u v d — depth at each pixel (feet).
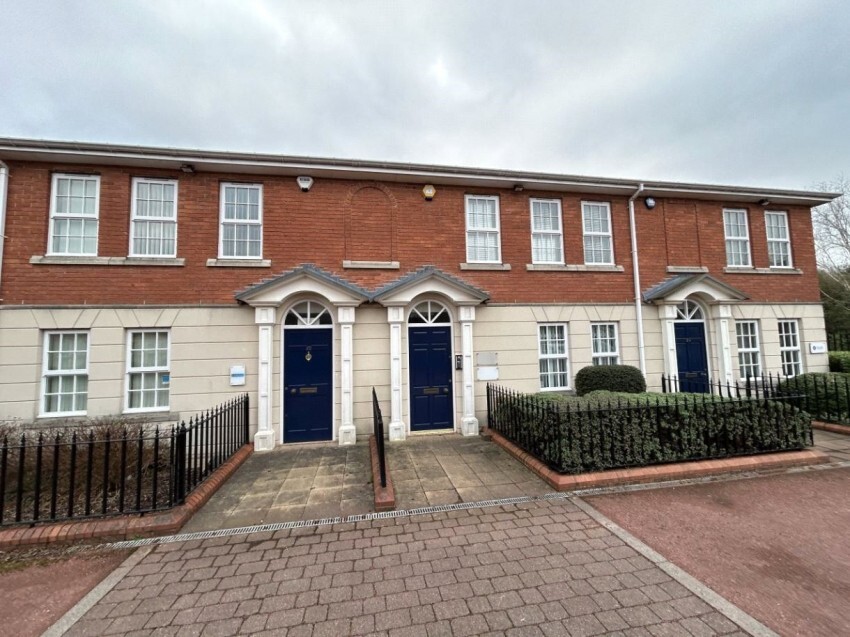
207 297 25.21
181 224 25.35
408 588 10.42
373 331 26.45
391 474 19.06
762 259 34.53
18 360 22.67
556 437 17.81
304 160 26.13
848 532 12.90
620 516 14.30
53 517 13.74
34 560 12.19
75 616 9.65
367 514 15.02
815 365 34.47
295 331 25.68
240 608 9.82
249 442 24.32
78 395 23.63
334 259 27.12
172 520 13.84
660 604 9.59
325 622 9.25
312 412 25.54
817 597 9.78
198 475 18.11
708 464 18.13
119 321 23.95
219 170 26.00
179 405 24.17
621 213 32.17
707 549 12.03
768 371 33.12
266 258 26.32
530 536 13.02
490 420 26.40
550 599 9.85
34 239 23.59
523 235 30.12
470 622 9.12
